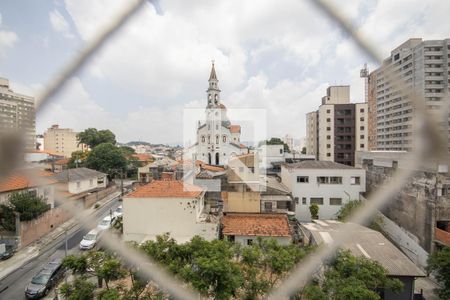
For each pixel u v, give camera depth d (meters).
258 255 8.45
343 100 47.41
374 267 8.65
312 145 53.38
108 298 7.27
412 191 14.80
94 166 36.03
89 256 8.48
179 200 14.97
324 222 15.74
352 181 21.08
